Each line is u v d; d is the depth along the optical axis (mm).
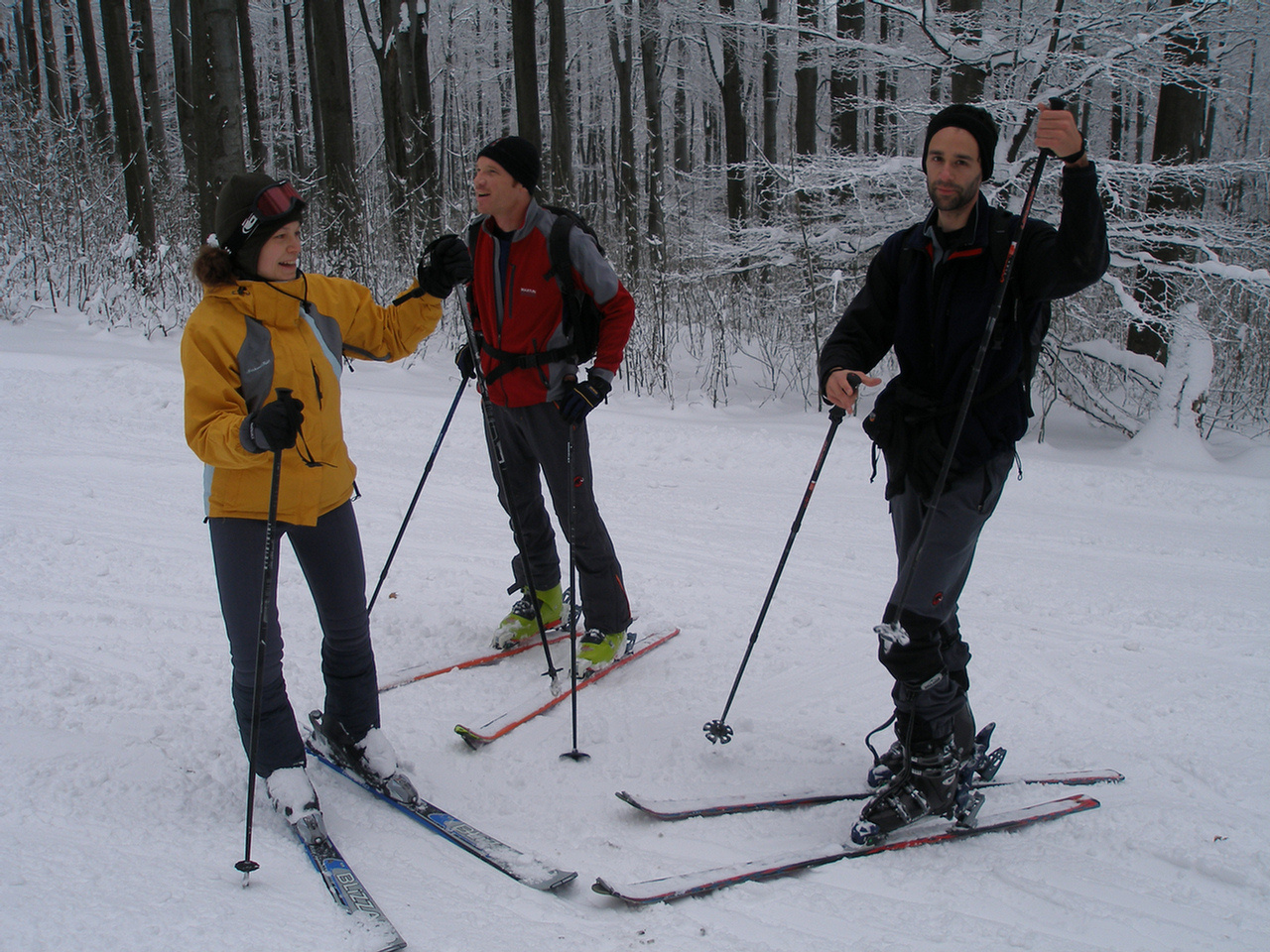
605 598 3549
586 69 23828
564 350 3316
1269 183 11984
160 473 5926
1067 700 3428
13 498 5242
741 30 14836
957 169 2244
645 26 15789
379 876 2156
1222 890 2242
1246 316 9594
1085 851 2410
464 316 3021
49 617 3684
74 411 7363
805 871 2279
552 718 3166
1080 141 2061
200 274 2172
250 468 2246
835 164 9922
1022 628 4160
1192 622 4254
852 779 2824
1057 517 6168
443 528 5293
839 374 2434
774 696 3422
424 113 14688
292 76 22922
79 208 12086
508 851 2287
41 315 10930
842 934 1996
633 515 5867
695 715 3248
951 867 2314
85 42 17031
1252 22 9688
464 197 12250
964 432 2369
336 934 1847
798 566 4941
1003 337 2352
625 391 9812
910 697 2436
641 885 2125
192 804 2400
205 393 2139
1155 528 5945
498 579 4500
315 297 2422
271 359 2242
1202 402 8227
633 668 3635
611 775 2799
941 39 9500
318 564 2441
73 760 2531
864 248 9930
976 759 2654
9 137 12820
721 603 4367
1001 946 1964
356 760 2594
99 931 1733
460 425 7805
